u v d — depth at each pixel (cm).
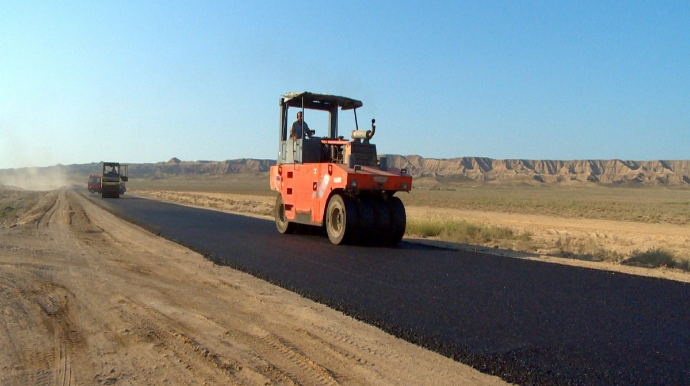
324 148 1680
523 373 519
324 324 688
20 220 2392
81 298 825
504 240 1777
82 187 11381
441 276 1009
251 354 574
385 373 521
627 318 719
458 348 591
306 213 1631
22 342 614
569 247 1619
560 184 19425
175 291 882
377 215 1462
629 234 2384
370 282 949
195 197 5750
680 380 504
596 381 500
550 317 720
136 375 515
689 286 944
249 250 1354
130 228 1950
